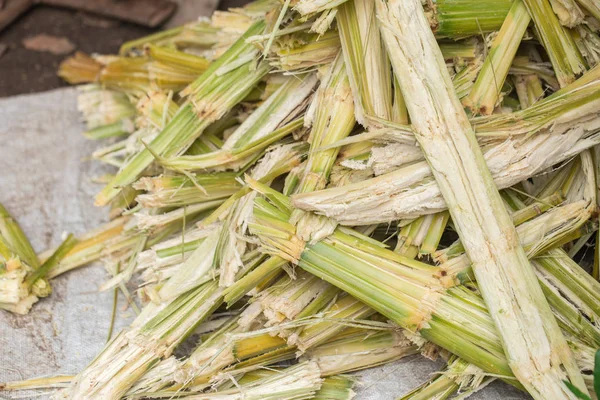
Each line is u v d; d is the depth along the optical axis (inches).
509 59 45.7
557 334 42.3
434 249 44.9
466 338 43.2
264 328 45.3
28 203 55.9
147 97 52.2
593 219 45.6
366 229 46.3
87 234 53.0
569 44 46.1
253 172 48.4
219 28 57.6
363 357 46.7
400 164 44.6
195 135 49.6
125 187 51.9
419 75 43.6
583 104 43.9
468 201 43.0
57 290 51.1
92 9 74.2
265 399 44.5
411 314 43.5
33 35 72.6
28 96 63.2
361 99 45.6
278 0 47.6
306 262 44.6
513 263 42.8
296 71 48.0
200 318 46.4
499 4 46.1
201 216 50.8
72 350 48.3
